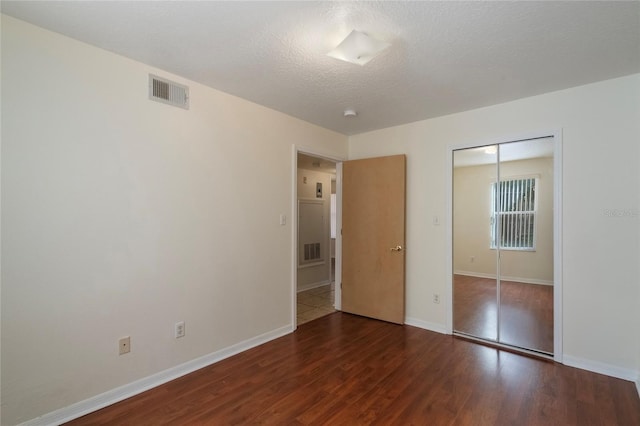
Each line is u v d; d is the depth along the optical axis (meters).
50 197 1.88
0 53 1.72
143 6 1.64
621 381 2.38
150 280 2.31
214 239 2.72
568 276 2.66
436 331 3.42
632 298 2.41
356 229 3.99
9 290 1.75
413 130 3.63
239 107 2.91
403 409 2.04
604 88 2.52
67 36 1.93
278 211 3.29
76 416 1.96
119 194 2.16
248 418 1.96
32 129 1.82
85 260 2.01
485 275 3.18
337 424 1.90
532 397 2.17
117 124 2.15
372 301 3.85
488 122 3.10
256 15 1.71
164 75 2.39
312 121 3.61
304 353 2.88
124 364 2.18
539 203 2.85
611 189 2.50
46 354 1.86
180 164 2.49
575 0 1.56
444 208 3.39
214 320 2.72
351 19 1.74
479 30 1.83
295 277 3.48
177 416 1.98
